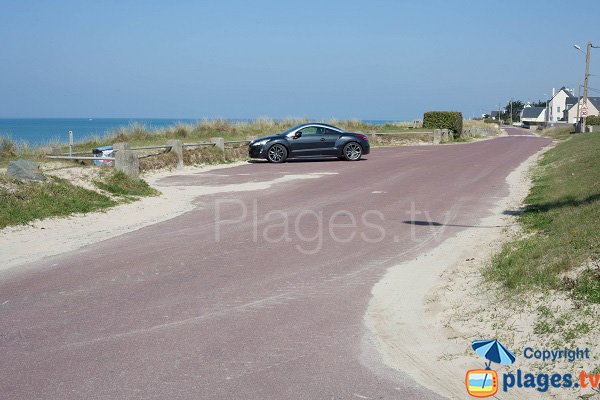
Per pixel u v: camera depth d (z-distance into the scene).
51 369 4.98
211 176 19.70
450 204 13.69
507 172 20.42
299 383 4.72
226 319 6.19
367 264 8.48
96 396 4.48
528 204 12.95
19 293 7.10
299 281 7.61
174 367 5.00
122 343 5.53
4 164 15.58
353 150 25.48
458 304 6.57
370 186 16.84
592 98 121.81
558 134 58.41
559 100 134.50
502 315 5.93
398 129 44.03
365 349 5.43
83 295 7.00
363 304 6.73
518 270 6.86
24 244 9.69
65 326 5.98
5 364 5.09
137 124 30.72
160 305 6.62
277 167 22.70
